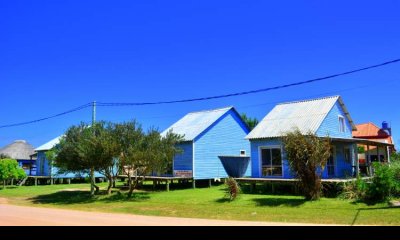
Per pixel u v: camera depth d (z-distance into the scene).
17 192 33.56
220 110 37.12
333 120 30.47
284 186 25.98
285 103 33.41
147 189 31.62
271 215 16.56
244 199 21.59
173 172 33.75
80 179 45.94
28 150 55.50
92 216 17.45
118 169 27.06
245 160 36.69
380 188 18.41
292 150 20.06
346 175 27.31
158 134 25.34
